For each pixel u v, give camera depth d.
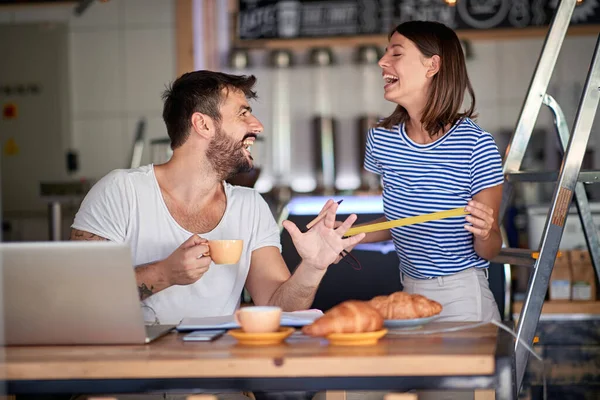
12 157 5.43
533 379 3.05
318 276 1.85
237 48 5.27
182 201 2.11
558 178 2.13
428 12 5.12
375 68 5.31
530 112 2.50
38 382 1.37
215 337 1.55
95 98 5.41
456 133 2.26
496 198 2.23
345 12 5.16
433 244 2.27
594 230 2.47
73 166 5.42
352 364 1.31
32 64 5.44
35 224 5.41
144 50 5.37
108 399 1.30
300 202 4.45
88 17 5.41
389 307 1.57
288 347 1.42
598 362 3.05
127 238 2.07
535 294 2.10
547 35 2.50
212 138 2.05
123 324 1.50
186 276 1.82
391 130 2.37
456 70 2.28
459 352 1.33
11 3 5.41
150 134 5.37
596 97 2.11
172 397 1.70
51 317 1.51
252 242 2.16
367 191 4.99
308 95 5.36
